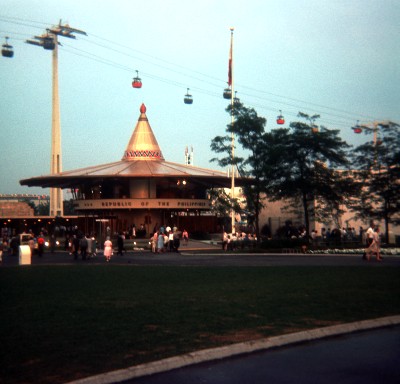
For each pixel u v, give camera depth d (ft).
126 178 262.88
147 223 269.44
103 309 47.34
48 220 300.20
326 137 149.18
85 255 136.26
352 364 29.66
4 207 354.95
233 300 52.06
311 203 192.34
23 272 91.50
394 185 147.02
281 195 153.99
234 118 162.40
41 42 287.89
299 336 35.29
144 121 290.15
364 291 57.98
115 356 30.55
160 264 110.93
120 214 268.82
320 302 50.14
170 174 254.88
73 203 274.98
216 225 276.62
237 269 90.48
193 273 84.02
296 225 227.81
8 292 61.21
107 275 82.99
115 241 220.64
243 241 167.02
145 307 48.29
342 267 89.97
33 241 165.07
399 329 38.96
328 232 173.99
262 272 83.30
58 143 290.15
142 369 27.94
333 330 37.14
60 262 126.72
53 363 29.12
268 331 37.11
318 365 29.55
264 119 158.61
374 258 116.67
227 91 175.01
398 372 27.99
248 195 164.14
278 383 26.50
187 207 263.08
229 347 32.07
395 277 72.28
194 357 30.30
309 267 91.40
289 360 30.66
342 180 152.05
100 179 261.24
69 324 40.19
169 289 62.39
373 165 148.97
